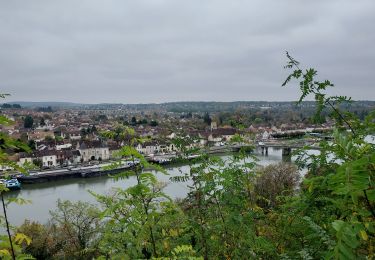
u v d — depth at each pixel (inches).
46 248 1037.8
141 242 202.1
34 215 1883.6
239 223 259.1
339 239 80.7
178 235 256.4
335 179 85.7
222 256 257.6
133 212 194.5
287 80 211.5
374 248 102.7
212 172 280.1
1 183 171.6
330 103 202.2
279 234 226.1
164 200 232.1
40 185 2827.3
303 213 160.4
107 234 212.2
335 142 105.3
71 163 4202.8
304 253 127.6
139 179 199.3
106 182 2876.5
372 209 93.8
